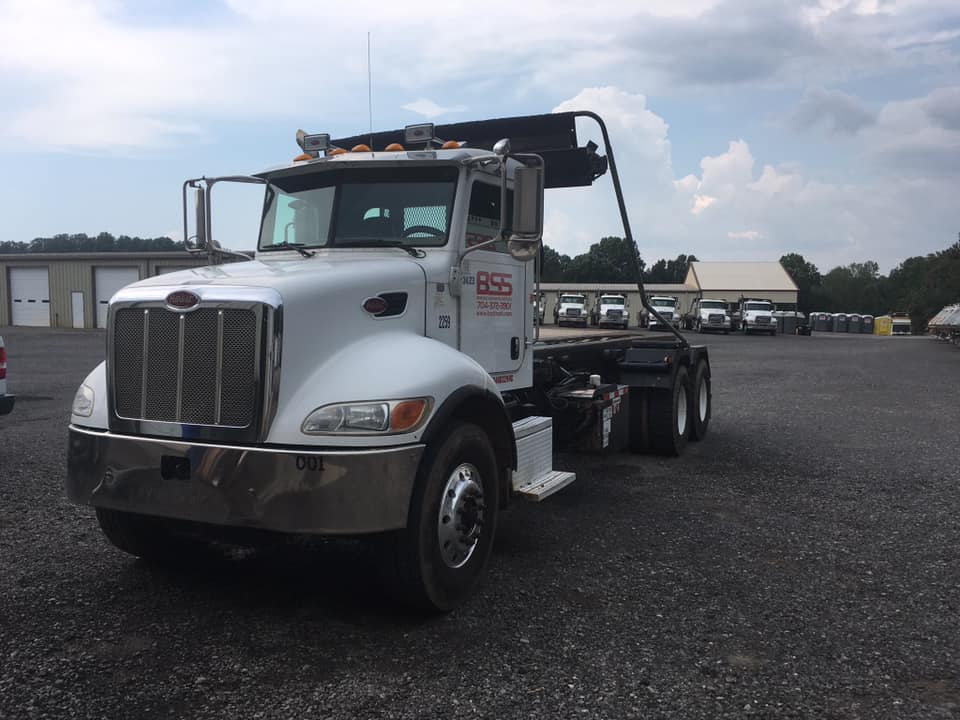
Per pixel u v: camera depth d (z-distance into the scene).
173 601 4.30
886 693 3.40
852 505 6.64
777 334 52.16
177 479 3.89
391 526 3.82
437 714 3.16
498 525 5.92
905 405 13.61
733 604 4.40
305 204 5.28
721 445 9.54
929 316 69.94
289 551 5.21
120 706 3.16
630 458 8.67
